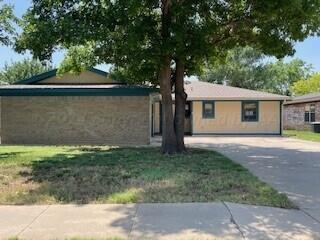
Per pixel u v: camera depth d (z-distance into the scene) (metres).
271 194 8.65
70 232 6.23
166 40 14.16
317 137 28.33
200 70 18.56
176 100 16.97
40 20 13.50
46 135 21.73
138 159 14.23
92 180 10.11
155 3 14.84
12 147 19.12
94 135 21.64
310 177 11.06
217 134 30.92
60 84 23.48
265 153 17.25
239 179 10.29
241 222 6.71
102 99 21.58
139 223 6.64
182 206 7.65
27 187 9.35
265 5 14.05
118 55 15.52
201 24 15.13
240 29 17.08
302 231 6.34
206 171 11.57
